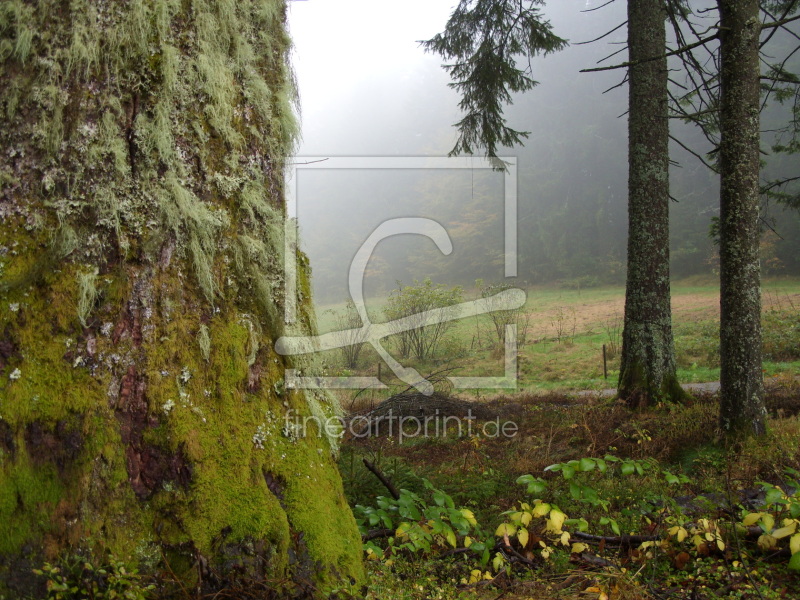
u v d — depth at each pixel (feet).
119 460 5.06
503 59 30.81
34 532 4.82
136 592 4.82
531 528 9.88
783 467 12.70
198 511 5.18
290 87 6.81
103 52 5.33
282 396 6.09
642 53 23.93
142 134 5.41
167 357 5.35
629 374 23.65
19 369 4.97
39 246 5.14
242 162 6.02
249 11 6.33
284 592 5.32
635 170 24.09
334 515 6.21
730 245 16.57
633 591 7.14
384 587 6.52
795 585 7.38
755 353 16.30
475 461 16.58
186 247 5.58
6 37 5.27
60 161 5.19
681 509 9.54
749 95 16.12
